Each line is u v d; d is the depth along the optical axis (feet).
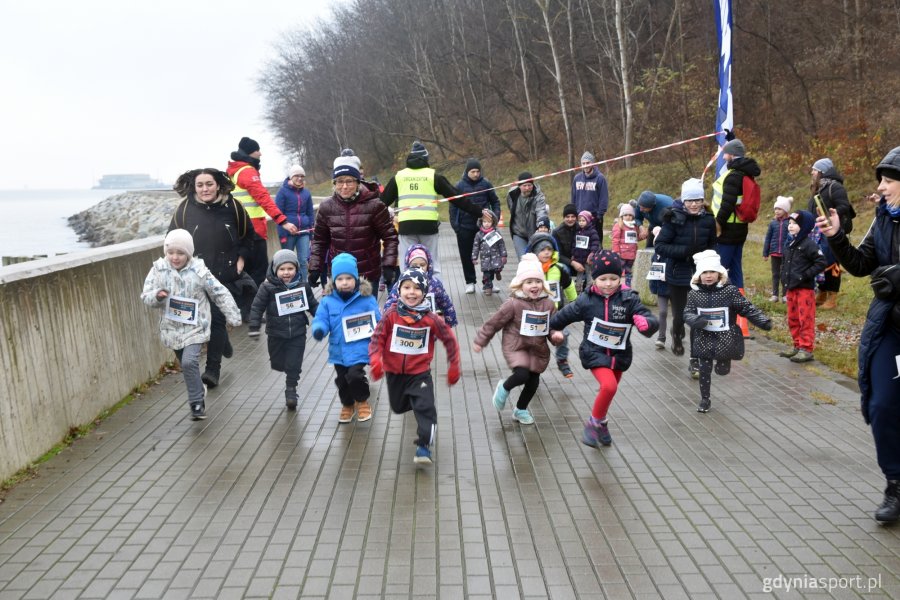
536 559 14.23
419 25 185.16
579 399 24.50
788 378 26.78
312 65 234.58
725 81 34.53
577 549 14.60
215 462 19.30
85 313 22.35
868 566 13.94
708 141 106.73
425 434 18.80
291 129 243.60
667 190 103.40
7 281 18.38
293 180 41.27
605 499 16.89
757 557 14.28
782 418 22.47
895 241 15.24
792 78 102.53
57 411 20.45
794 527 15.51
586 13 145.28
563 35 148.46
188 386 22.66
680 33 115.65
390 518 15.98
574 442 20.54
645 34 138.41
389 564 14.06
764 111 104.83
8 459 18.03
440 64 184.24
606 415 21.79
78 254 23.86
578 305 20.67
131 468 18.93
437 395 25.02
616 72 128.16
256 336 34.40
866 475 18.19
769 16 107.14
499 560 14.19
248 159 36.24
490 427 21.84
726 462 19.06
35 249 142.00
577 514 16.12
